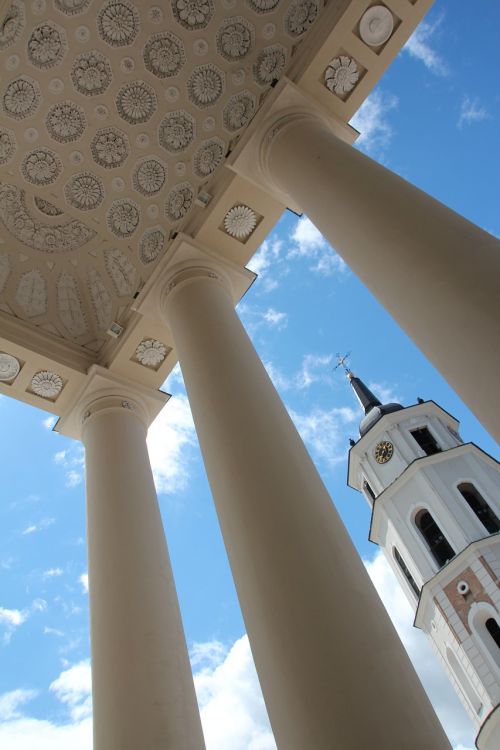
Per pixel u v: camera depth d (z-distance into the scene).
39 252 17.92
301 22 14.77
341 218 10.92
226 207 15.85
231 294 15.66
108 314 17.72
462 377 8.23
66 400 17.17
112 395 16.64
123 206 17.14
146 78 16.03
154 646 11.73
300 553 8.70
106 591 12.58
